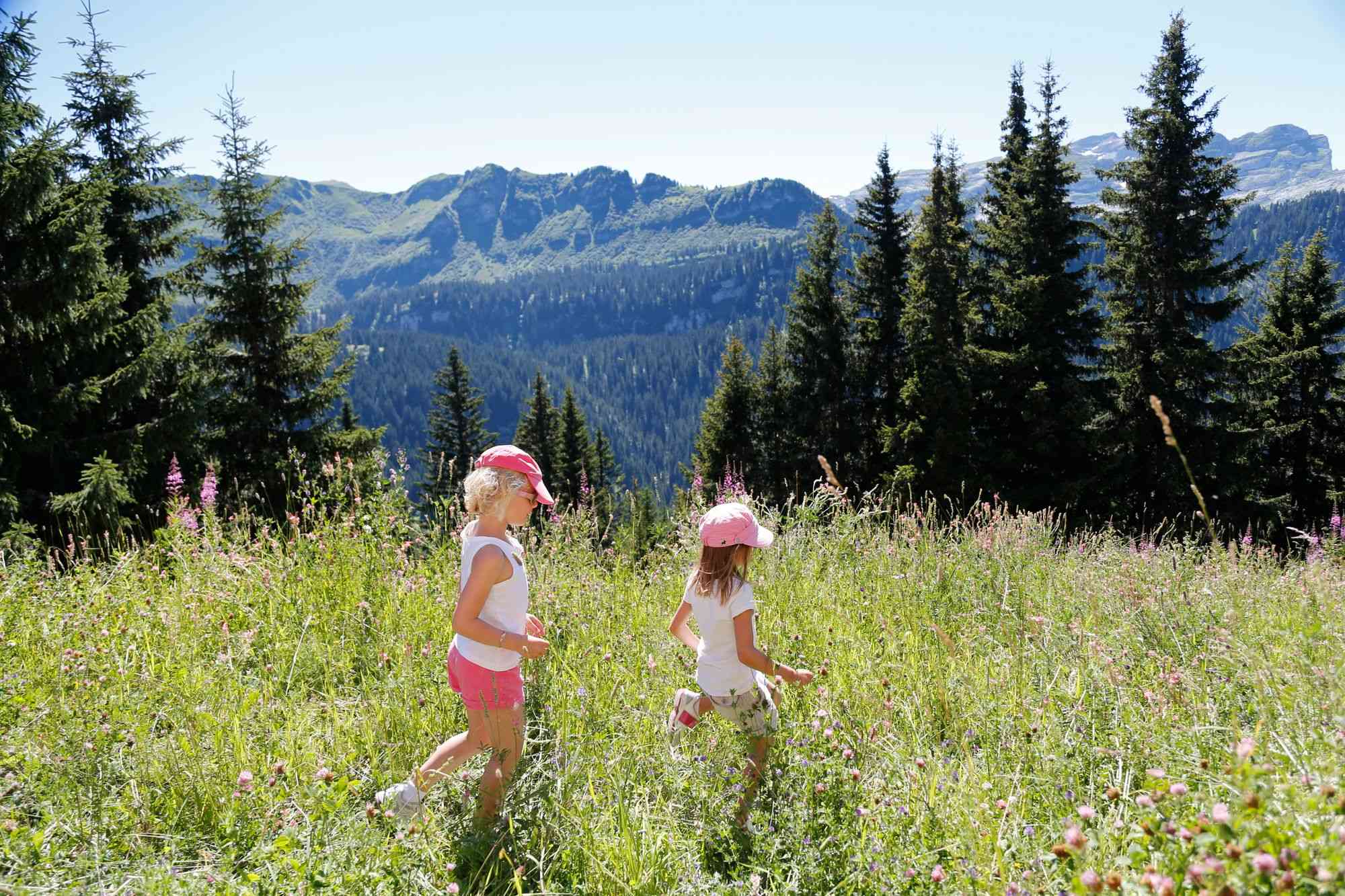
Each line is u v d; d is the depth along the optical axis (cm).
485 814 312
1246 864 168
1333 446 2867
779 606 530
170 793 308
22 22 1321
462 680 342
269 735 361
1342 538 713
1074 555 697
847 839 273
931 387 2573
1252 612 482
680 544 682
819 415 3269
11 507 1184
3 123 1310
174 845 278
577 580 570
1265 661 339
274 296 2220
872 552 693
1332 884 156
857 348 3291
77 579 580
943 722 365
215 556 566
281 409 2212
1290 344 2875
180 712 365
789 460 3284
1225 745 297
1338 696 265
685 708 371
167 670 407
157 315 1670
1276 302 3005
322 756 352
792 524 737
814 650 460
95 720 348
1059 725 327
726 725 356
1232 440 2380
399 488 626
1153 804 224
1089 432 2434
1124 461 2420
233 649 454
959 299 2680
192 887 248
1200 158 2564
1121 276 2606
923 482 2523
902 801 292
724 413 3697
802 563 658
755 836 287
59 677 381
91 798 297
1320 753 232
